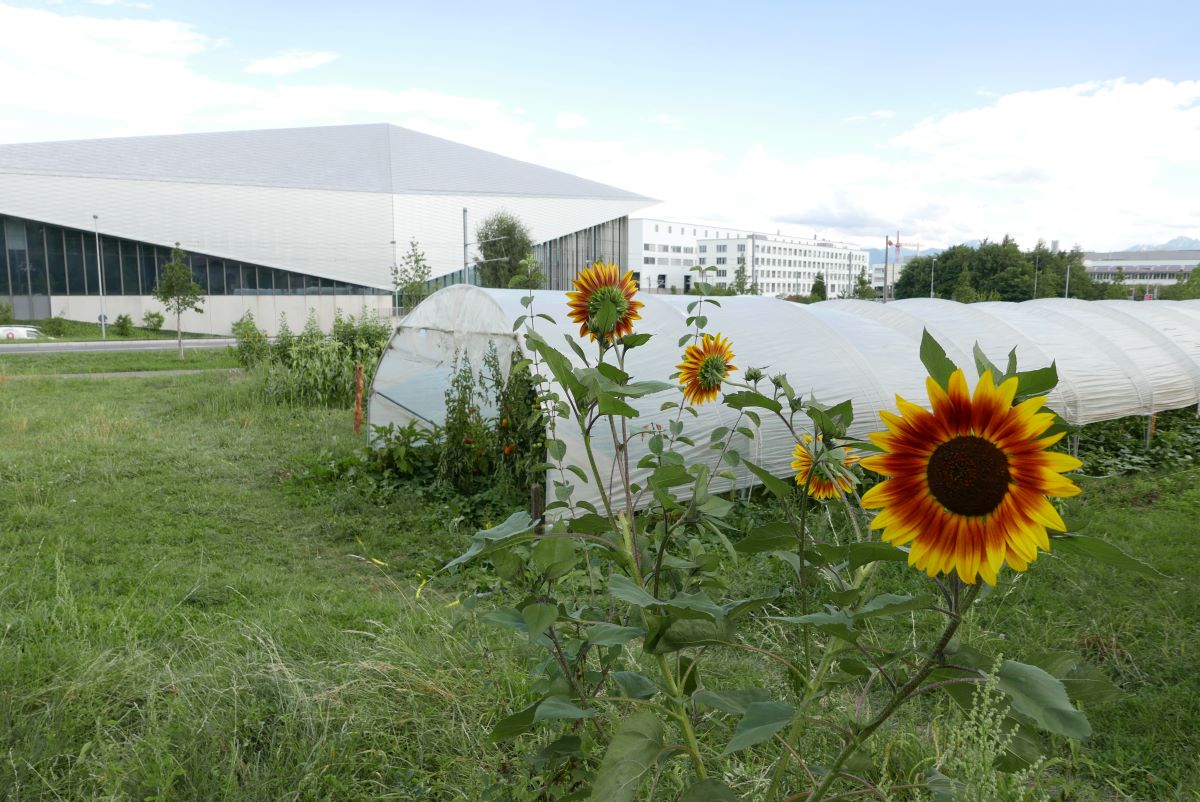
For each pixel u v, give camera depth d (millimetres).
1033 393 1085
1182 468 9477
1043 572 5445
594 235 74250
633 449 6758
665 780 2586
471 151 79312
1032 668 1109
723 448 2299
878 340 9445
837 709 2938
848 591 1204
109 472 8633
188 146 65500
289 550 6551
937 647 1169
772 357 8305
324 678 3588
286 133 73438
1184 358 11086
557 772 2240
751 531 1539
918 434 1042
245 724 3113
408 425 9508
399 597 5422
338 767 2926
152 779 2672
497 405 8156
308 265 58031
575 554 1550
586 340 7449
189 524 7043
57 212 50594
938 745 2816
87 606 4789
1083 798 3053
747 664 3834
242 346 20891
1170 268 171875
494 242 60594
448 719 3215
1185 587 5219
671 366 7508
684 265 126000
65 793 2812
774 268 135125
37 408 13578
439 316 9047
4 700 3262
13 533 6492
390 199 60219
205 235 54719
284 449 10320
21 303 50750
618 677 1699
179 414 13234
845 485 1771
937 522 1026
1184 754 3428
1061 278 68188
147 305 54125
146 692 3473
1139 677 4125
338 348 16297
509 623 1626
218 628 4496
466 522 7254
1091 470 9234
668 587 1961
